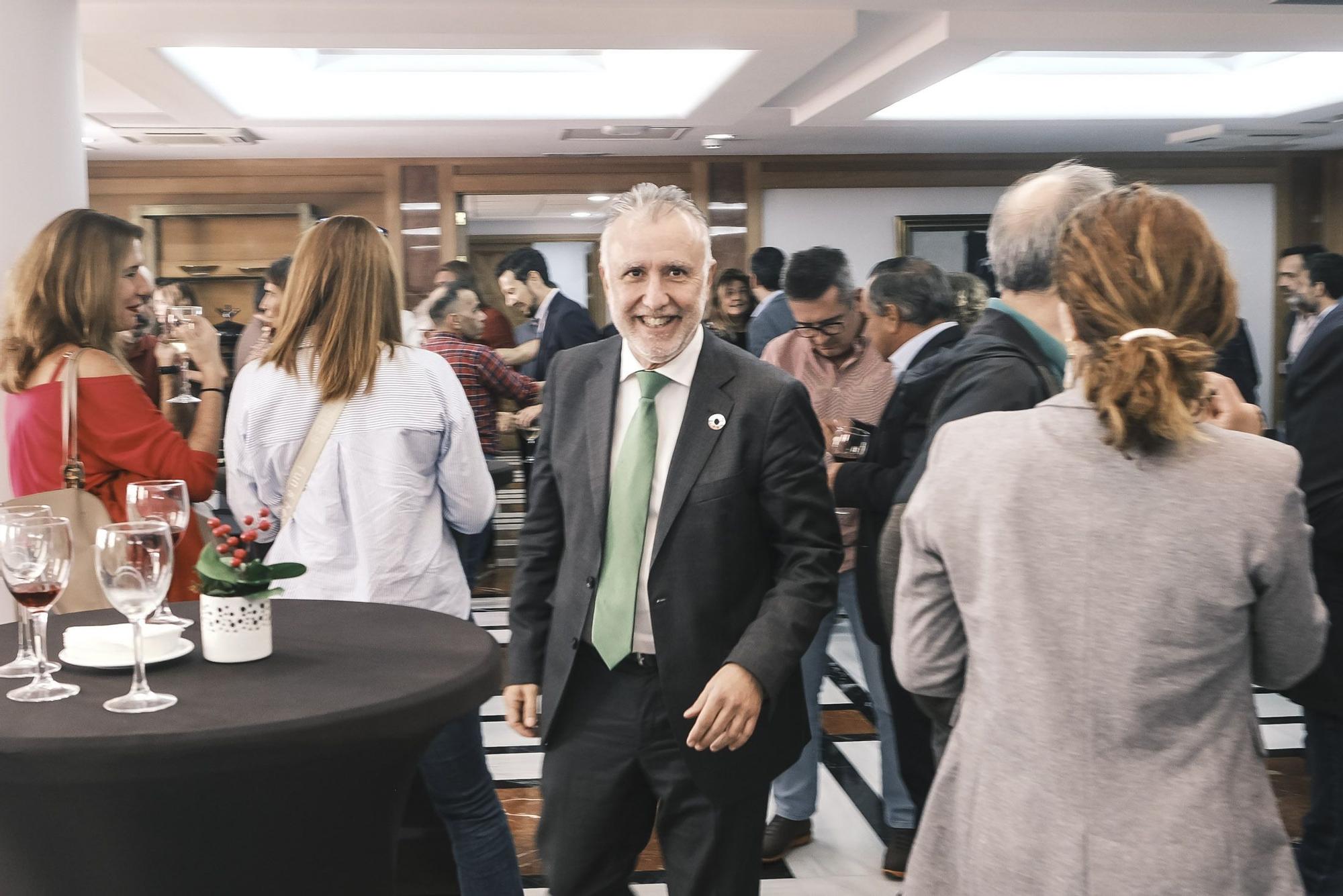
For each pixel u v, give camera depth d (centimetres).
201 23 485
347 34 504
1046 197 187
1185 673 118
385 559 219
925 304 300
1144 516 120
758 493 182
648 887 293
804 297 319
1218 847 115
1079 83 777
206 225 916
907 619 139
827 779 365
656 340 176
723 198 954
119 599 154
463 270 562
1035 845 120
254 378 221
